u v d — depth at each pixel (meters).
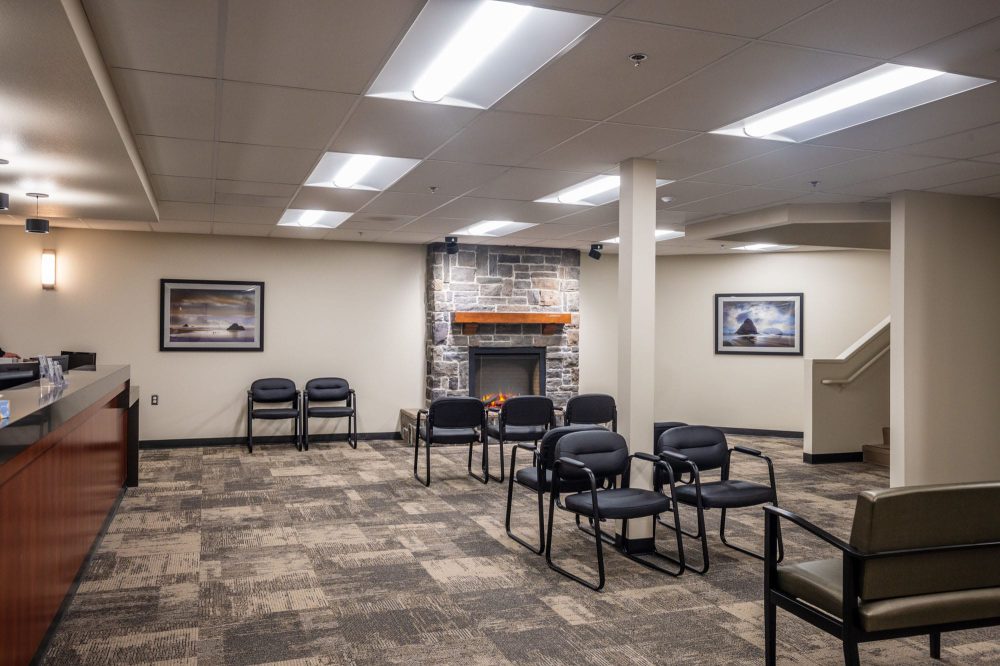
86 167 4.47
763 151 4.61
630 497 4.24
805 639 3.36
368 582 4.08
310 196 6.23
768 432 10.24
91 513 4.38
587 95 3.57
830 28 2.78
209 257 8.80
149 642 3.25
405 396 9.60
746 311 10.34
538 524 5.31
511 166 5.09
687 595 3.92
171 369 8.67
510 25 2.85
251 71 3.26
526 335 9.83
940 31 2.81
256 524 5.28
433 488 6.55
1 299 8.09
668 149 4.58
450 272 9.46
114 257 8.46
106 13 2.66
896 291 5.88
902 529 2.53
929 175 5.28
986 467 6.07
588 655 3.17
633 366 4.74
